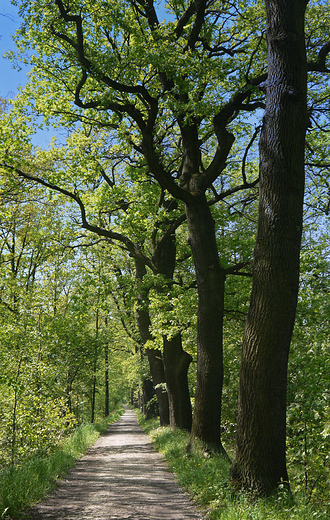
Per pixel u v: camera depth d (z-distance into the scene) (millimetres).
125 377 49781
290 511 5523
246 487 6656
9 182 13938
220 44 13930
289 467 7809
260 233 6996
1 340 12602
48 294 14742
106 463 13000
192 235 12109
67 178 15898
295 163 6871
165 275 18719
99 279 17609
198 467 9633
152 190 16422
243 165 13359
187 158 12750
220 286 11914
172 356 17422
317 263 10727
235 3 12523
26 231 23906
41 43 13797
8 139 13008
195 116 11062
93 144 17469
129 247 18453
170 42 10883
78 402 25812
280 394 6773
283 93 6855
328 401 6742
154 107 10617
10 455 11477
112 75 11031
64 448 14031
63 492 8445
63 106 15891
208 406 11633
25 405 12164
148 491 8547
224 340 18016
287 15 6934
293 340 8352
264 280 6832
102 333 26672
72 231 19094
